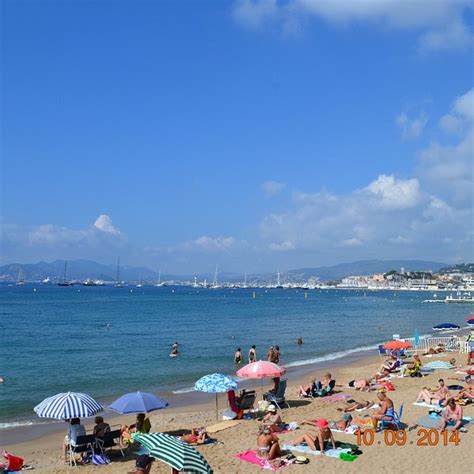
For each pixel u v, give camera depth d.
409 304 143.75
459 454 13.94
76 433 14.79
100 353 40.69
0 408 23.12
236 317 84.12
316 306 126.94
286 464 13.50
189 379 30.09
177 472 11.17
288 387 27.56
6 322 70.19
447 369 28.80
